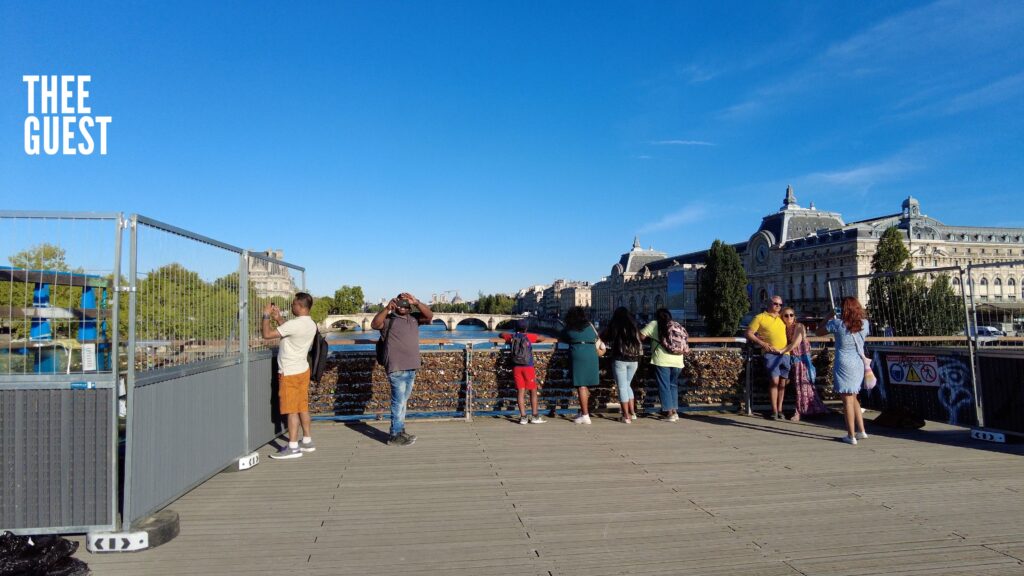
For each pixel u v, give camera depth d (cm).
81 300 541
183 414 609
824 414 1096
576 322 1027
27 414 502
